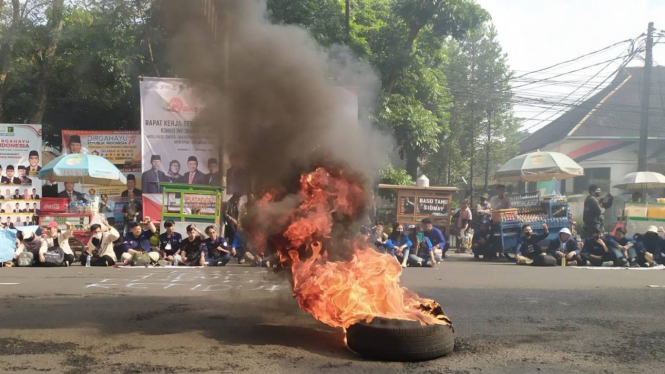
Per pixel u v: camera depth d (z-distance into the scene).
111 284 8.96
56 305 7.00
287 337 5.38
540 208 14.54
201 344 5.11
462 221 17.95
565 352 5.02
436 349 4.70
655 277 10.54
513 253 14.98
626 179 20.09
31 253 12.07
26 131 15.02
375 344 4.65
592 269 12.26
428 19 17.58
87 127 18.58
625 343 5.36
